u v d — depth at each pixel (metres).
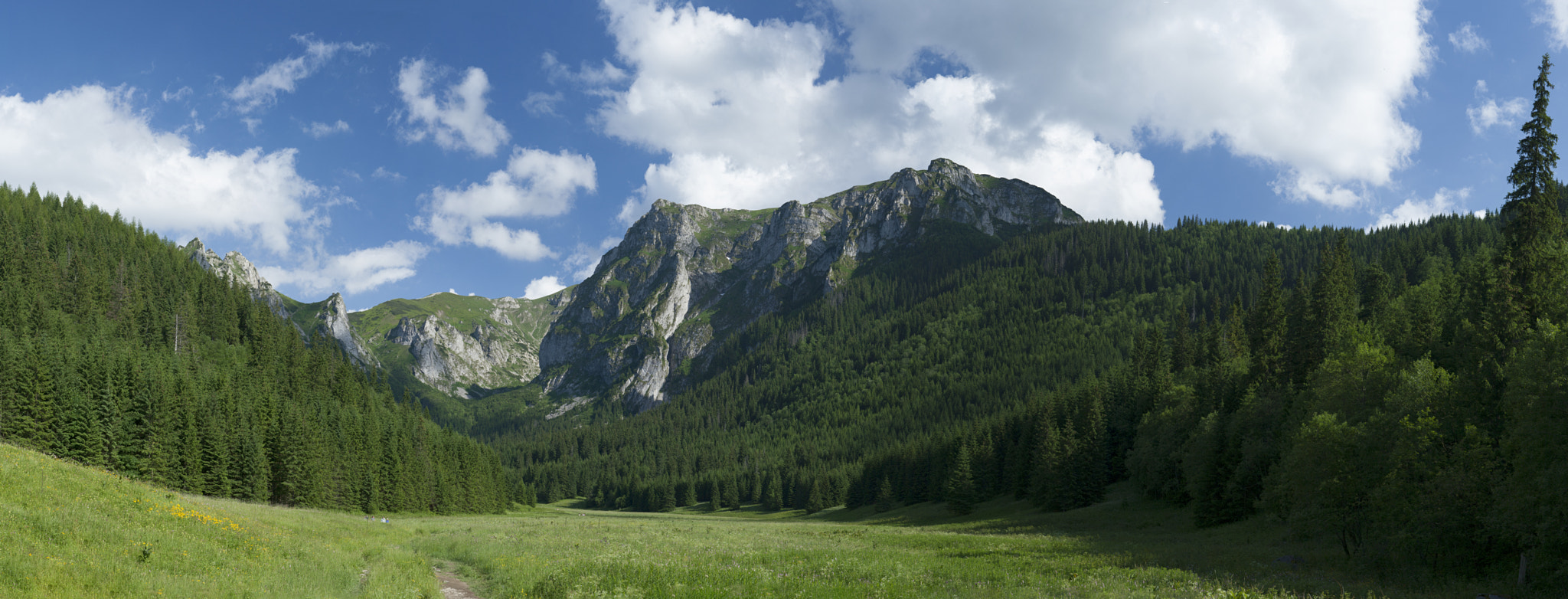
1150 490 84.12
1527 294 47.69
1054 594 24.95
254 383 127.94
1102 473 95.19
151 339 133.00
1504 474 31.12
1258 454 60.19
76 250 151.75
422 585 25.25
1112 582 27.94
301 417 108.38
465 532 61.56
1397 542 33.75
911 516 118.38
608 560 31.78
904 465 148.25
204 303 158.50
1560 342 29.75
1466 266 81.75
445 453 145.75
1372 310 90.38
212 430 89.44
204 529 27.30
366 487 112.62
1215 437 65.88
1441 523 31.53
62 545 19.81
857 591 23.83
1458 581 30.17
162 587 17.58
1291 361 72.25
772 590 23.72
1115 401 119.81
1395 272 145.75
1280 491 41.94
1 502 21.77
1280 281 86.06
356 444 116.94
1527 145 49.19
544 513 171.00
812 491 169.00
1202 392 86.75
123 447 82.00
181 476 84.31
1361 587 29.61
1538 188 48.88
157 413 85.00
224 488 88.38
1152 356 129.62
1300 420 54.00
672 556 35.53
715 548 43.78
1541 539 27.05
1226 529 59.19
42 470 27.42
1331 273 72.94
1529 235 48.56
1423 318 62.16
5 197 173.38
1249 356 97.88
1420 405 38.62
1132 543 52.25
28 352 82.06
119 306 137.38
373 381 193.62
